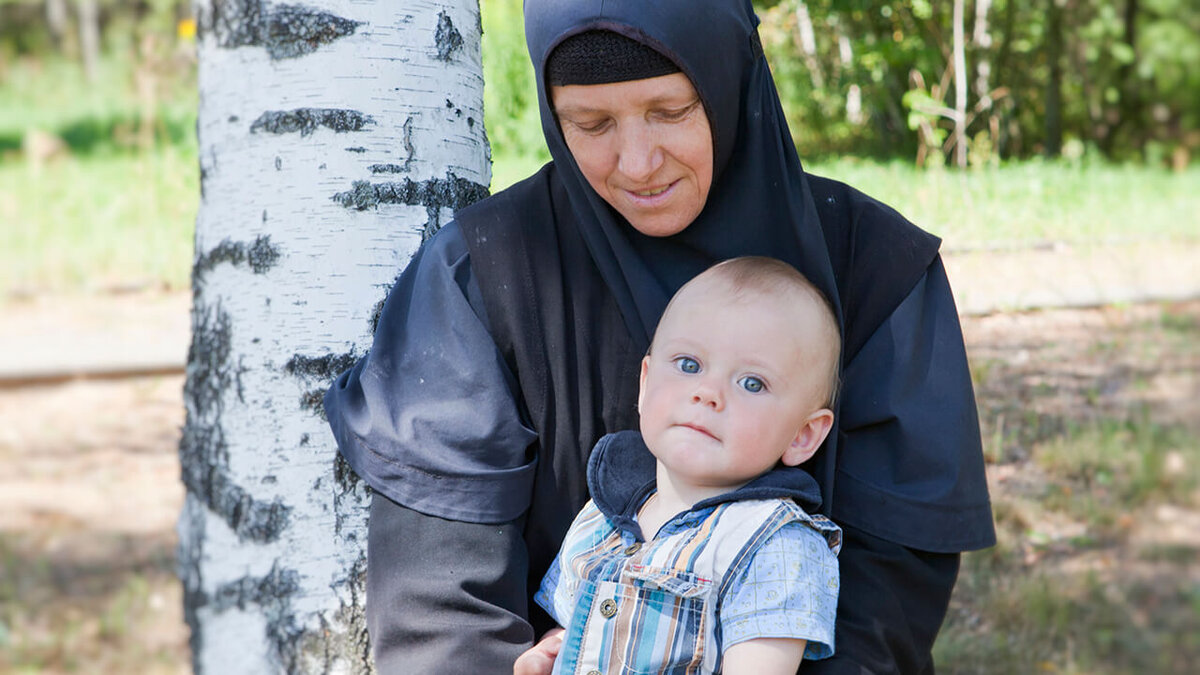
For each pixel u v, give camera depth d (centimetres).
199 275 206
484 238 187
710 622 166
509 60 612
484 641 172
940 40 939
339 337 198
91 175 1073
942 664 379
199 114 210
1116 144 1306
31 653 416
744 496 171
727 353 170
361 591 197
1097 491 490
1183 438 524
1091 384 568
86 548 493
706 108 169
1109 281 686
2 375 632
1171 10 1639
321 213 199
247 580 197
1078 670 381
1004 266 695
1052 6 1080
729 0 174
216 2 203
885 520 178
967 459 182
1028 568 437
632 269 184
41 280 781
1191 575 440
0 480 545
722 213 184
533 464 182
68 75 2145
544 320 185
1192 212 860
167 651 421
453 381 180
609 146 171
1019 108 1074
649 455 185
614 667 166
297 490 196
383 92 202
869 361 184
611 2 163
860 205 191
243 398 198
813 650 168
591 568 175
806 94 1039
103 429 595
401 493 177
